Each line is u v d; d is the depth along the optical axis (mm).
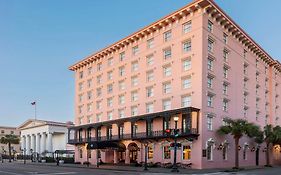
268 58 57969
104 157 54250
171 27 44406
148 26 46969
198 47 39906
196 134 37656
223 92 43531
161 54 45375
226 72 45000
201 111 38344
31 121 96750
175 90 42312
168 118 40062
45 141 89812
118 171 32906
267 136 47250
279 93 63875
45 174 28203
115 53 55594
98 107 59312
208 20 41469
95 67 61250
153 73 46562
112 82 55438
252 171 33281
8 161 80375
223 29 44844
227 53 45656
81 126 59469
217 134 40531
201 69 39094
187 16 42188
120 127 51656
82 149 60719
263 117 55250
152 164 41000
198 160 37312
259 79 55469
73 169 37469
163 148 42188
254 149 50156
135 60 50375
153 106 45719
